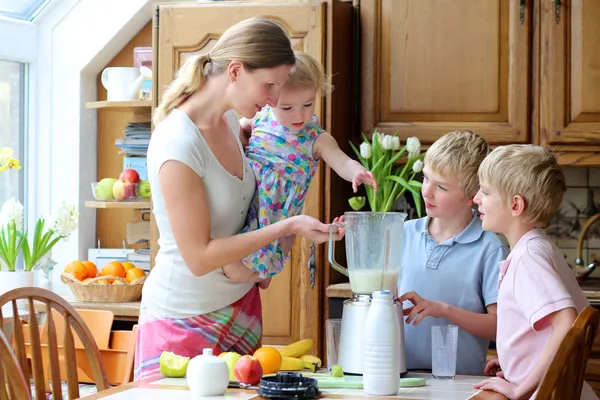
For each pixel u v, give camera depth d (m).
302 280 3.45
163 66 3.60
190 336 2.12
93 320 2.69
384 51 3.62
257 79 2.01
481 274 2.34
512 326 1.97
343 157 2.39
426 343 2.32
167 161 1.96
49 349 2.05
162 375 1.97
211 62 2.06
